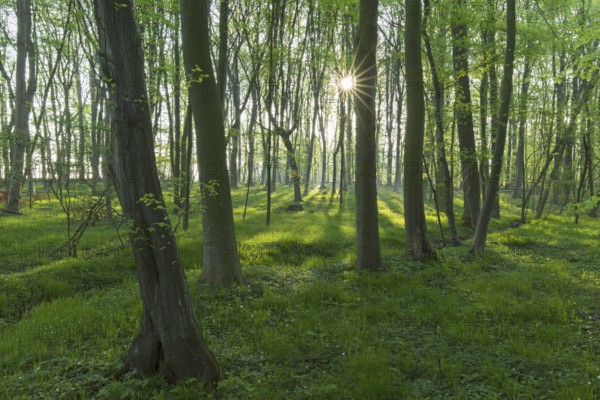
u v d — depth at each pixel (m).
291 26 20.83
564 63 20.30
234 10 16.27
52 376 4.75
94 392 4.34
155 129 15.78
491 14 12.32
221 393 4.31
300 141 42.47
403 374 4.82
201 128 8.37
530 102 16.11
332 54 18.72
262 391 4.34
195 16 8.01
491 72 16.58
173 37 14.99
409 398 4.18
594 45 19.50
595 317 6.48
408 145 10.90
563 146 20.42
